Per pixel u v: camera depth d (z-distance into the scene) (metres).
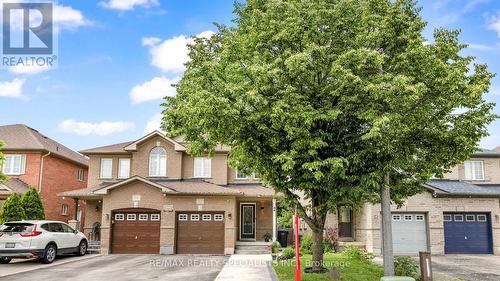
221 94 12.09
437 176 15.27
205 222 25.62
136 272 16.67
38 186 29.66
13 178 29.62
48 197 30.81
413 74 12.44
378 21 12.67
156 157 28.69
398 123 11.86
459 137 12.76
